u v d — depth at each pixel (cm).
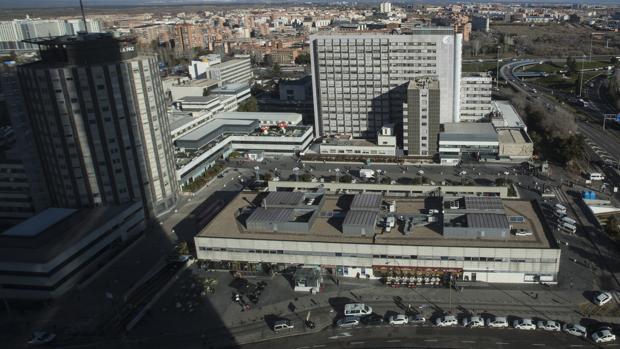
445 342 11700
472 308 12775
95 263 15850
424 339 11844
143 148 18200
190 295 14050
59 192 18050
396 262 13900
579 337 11612
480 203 15262
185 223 18588
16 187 18975
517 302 12875
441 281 13912
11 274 14300
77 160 17300
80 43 16538
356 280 14250
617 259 14612
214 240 14788
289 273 14738
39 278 14175
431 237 14050
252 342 12100
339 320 12500
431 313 12688
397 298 13350
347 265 14250
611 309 12450
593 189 19750
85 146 17175
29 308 14025
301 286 13850
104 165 17500
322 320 12712
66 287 14688
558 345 11406
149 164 18575
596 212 18125
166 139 19300
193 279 14812
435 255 13612
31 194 18650
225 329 12588
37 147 17888
